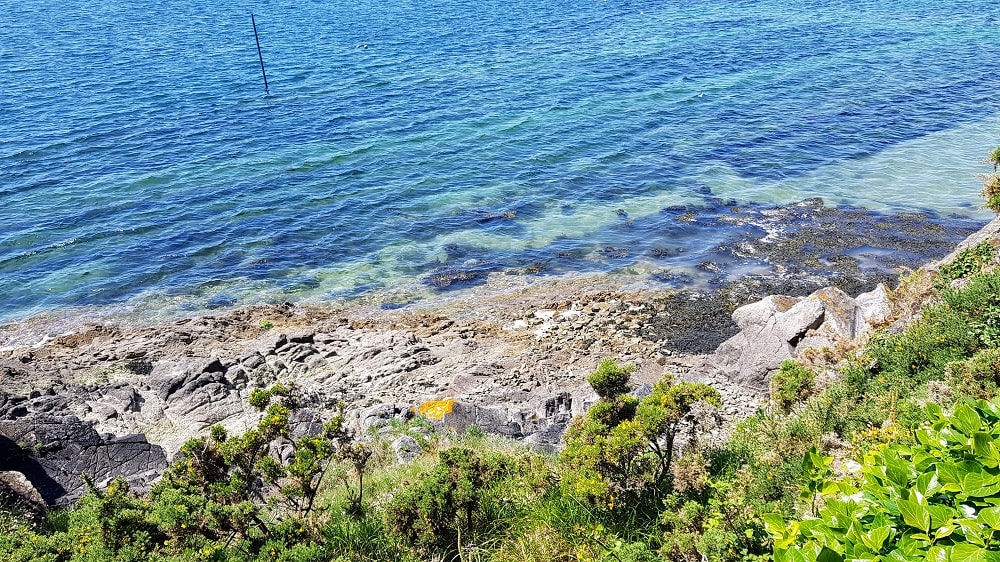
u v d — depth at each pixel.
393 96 57.59
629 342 25.27
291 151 46.19
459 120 51.38
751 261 30.75
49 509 14.16
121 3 111.31
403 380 23.09
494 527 9.99
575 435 10.98
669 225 34.59
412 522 9.98
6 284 31.38
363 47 75.69
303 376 23.56
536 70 63.62
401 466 14.53
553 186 39.88
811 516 7.16
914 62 61.72
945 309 13.30
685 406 10.07
